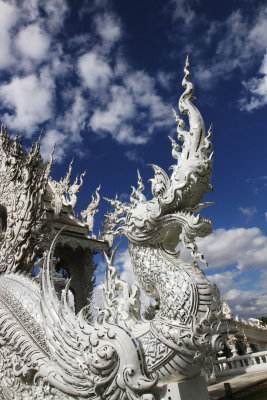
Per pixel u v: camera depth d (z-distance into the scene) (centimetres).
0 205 1159
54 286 614
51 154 1084
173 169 489
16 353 580
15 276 777
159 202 472
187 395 399
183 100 504
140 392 401
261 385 833
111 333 438
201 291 418
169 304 425
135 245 502
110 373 416
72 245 1536
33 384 539
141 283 492
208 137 475
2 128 1277
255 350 2011
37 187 991
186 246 451
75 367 456
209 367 416
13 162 1095
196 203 482
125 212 530
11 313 639
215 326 410
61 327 512
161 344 413
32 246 942
